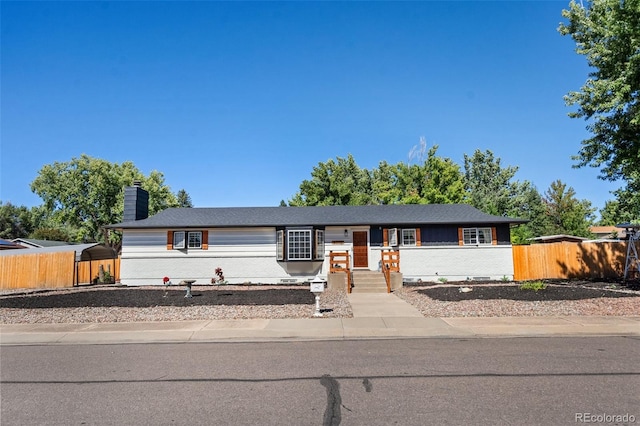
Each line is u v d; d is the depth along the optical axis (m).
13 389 5.76
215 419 4.60
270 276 21.95
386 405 4.93
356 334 9.29
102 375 6.42
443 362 6.83
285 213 24.16
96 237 47.38
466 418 4.49
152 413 4.81
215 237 22.30
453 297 14.07
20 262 22.45
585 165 17.47
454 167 37.69
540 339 8.55
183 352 7.93
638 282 17.45
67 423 4.55
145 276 22.06
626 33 14.14
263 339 9.00
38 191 43.44
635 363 6.61
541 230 44.81
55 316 11.89
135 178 45.03
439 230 21.88
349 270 19.34
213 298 14.80
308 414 4.70
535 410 4.69
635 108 14.55
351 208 25.05
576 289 14.92
